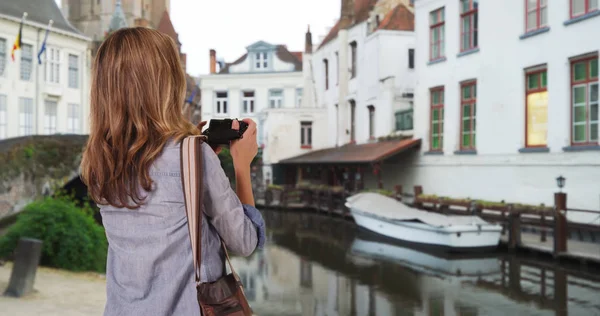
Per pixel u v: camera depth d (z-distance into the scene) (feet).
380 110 80.84
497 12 54.34
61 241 33.24
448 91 62.44
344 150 87.40
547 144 48.19
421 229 50.42
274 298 32.22
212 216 4.35
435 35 65.67
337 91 100.48
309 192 93.35
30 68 92.27
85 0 181.47
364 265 42.83
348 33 95.35
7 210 46.26
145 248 4.23
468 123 59.93
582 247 41.09
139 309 4.17
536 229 49.80
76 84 103.40
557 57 46.93
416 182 69.00
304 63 118.73
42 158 49.52
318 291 33.94
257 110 138.31
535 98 50.47
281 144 110.11
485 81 56.18
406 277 37.70
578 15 45.24
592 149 43.14
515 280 35.17
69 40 100.68
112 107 4.41
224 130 4.74
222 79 139.54
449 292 32.78
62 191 50.75
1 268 30.60
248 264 43.80
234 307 4.33
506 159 53.21
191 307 4.21
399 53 81.97
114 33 4.68
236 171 4.75
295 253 49.24
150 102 4.42
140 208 4.26
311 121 110.01
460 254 45.93
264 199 102.53
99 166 4.37
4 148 46.47
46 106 96.43
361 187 83.30
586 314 27.07
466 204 53.72
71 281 28.66
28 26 90.94
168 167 4.29
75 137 52.21
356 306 30.04
